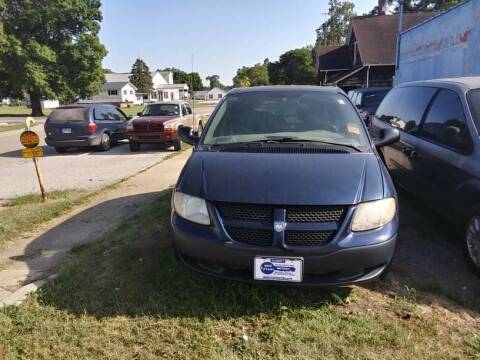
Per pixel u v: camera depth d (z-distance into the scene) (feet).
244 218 10.00
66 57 138.72
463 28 36.50
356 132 13.43
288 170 10.78
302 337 9.37
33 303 10.87
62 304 10.84
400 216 17.26
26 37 133.80
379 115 22.91
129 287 11.55
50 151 45.98
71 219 18.38
